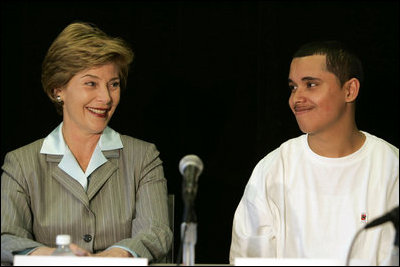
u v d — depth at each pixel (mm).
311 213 3102
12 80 4223
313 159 3143
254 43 4379
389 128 4301
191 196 2500
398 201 3076
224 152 4406
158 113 4379
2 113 4215
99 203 3137
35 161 3146
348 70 3006
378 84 4301
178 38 4375
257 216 3201
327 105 2990
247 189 3297
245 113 4398
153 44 4363
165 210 3201
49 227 3061
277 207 3197
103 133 3260
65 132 3217
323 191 3113
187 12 4379
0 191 3082
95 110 3115
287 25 4363
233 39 4387
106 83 3115
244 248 3191
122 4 4328
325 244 3049
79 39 3072
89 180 3164
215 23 4387
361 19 4309
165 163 4383
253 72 4391
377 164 3102
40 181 3121
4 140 4219
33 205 3096
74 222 3074
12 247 2883
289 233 3127
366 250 2988
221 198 4414
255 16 4379
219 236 4414
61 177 3125
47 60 3135
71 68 3064
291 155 3217
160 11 4363
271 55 4359
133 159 3250
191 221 2529
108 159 3219
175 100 4387
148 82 4363
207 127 4395
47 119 4234
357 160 3096
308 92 3010
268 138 4363
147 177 3232
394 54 4285
